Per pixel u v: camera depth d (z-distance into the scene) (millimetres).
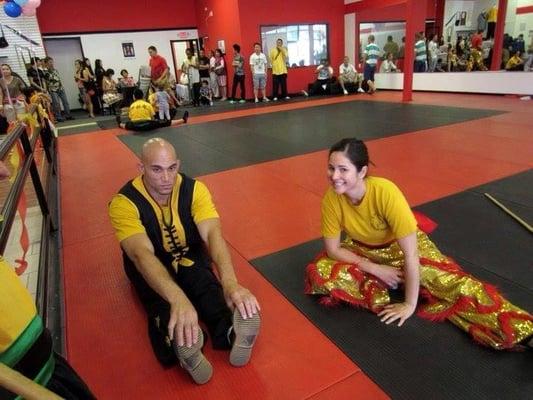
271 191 3854
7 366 782
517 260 2354
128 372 1731
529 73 8539
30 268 2789
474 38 10969
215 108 10367
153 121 7699
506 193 3381
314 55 12359
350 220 1928
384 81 11898
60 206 3887
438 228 2816
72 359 1824
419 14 10656
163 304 1859
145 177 1800
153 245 1914
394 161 4508
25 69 9898
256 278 2369
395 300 2037
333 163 1724
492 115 6824
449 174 3965
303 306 2072
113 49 12133
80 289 2391
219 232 1937
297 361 1721
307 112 8633
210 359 1758
